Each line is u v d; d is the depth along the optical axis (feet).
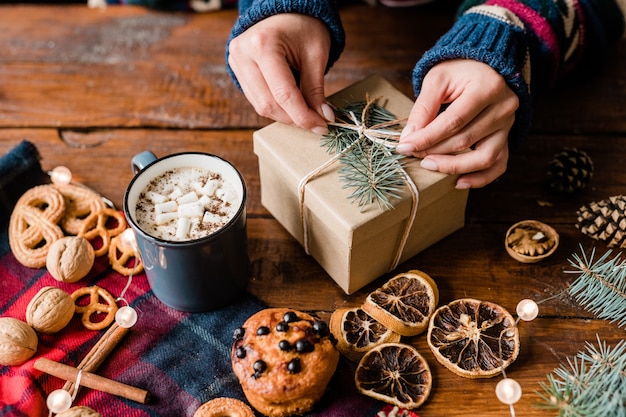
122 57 2.79
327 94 2.63
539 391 1.96
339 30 2.27
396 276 2.10
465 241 2.27
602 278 2.07
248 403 1.94
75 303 2.13
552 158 2.47
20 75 2.72
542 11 2.41
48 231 2.21
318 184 2.02
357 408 1.92
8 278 2.17
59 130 2.55
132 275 2.19
